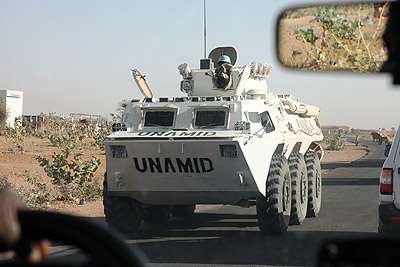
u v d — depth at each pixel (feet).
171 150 55.52
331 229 62.90
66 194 87.15
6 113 308.81
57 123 296.30
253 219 73.46
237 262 45.11
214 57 73.56
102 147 205.98
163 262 45.24
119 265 8.44
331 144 341.41
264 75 72.43
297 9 8.79
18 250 8.14
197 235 59.98
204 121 60.44
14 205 7.25
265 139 58.65
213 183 56.85
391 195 46.34
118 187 58.85
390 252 7.95
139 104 62.23
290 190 62.69
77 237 8.40
